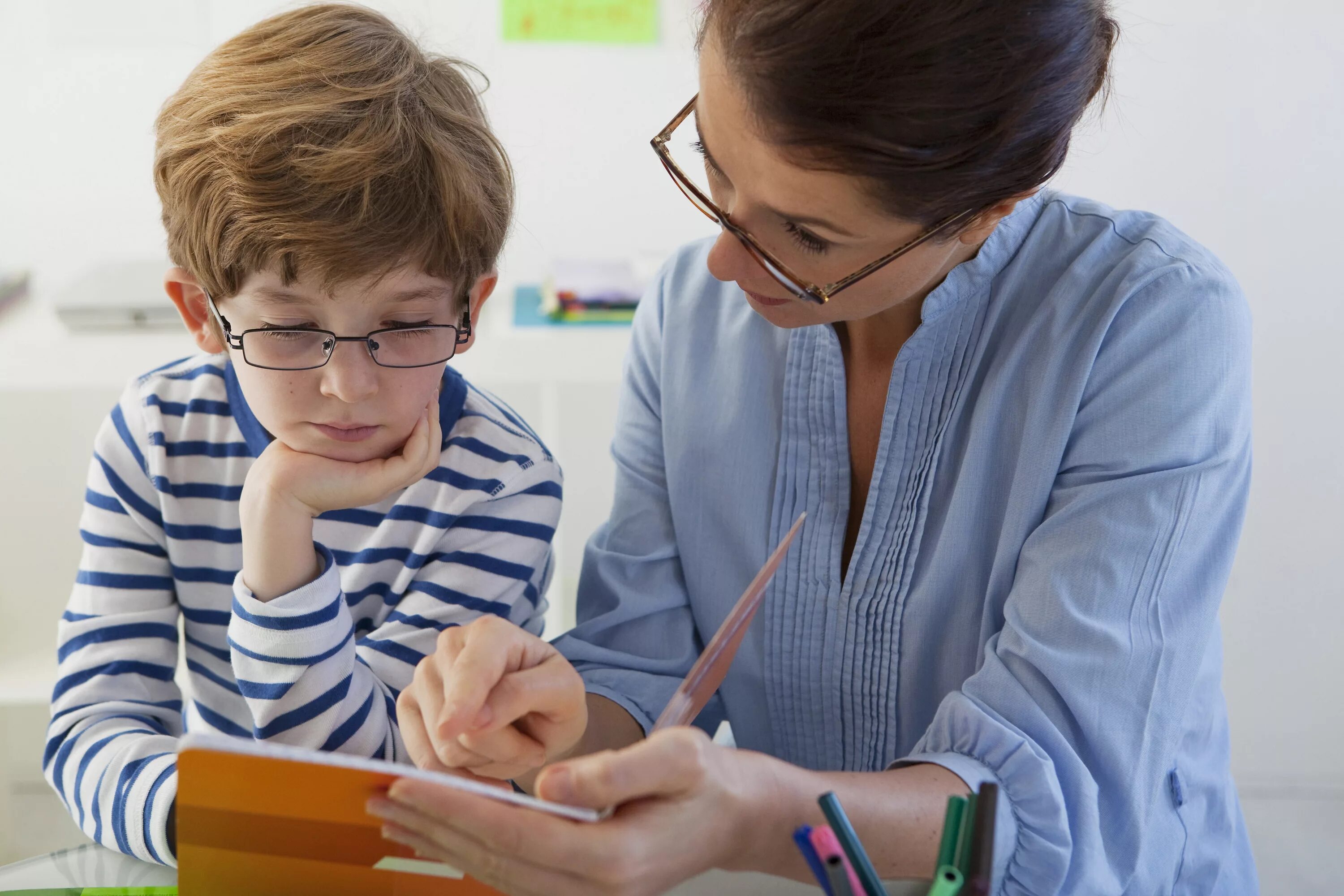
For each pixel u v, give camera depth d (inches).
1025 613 31.6
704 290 40.1
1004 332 34.8
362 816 21.9
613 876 22.2
